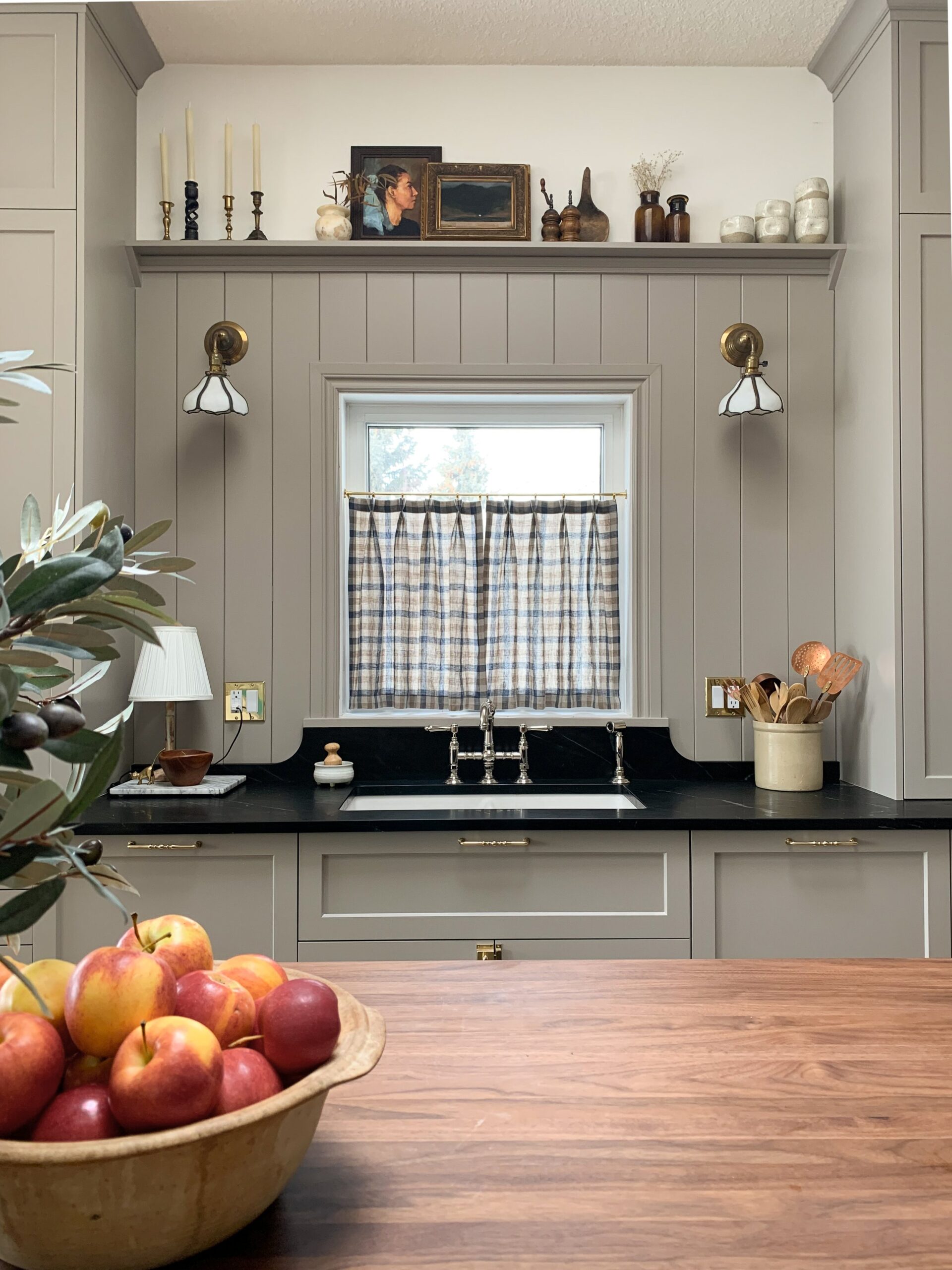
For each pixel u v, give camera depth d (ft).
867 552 8.66
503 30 9.05
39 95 7.96
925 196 8.19
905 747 8.05
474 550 9.73
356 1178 2.19
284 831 7.15
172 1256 1.77
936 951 7.31
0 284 7.90
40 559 1.82
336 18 8.83
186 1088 1.68
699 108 9.68
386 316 9.28
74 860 1.51
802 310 9.39
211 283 9.26
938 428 8.17
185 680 8.39
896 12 8.20
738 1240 1.94
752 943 7.34
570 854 7.32
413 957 7.25
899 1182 2.16
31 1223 1.67
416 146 9.53
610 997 3.38
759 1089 2.64
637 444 9.38
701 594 9.34
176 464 9.22
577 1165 2.24
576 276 9.34
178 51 9.32
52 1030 1.80
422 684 9.69
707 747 9.32
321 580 9.22
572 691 9.70
